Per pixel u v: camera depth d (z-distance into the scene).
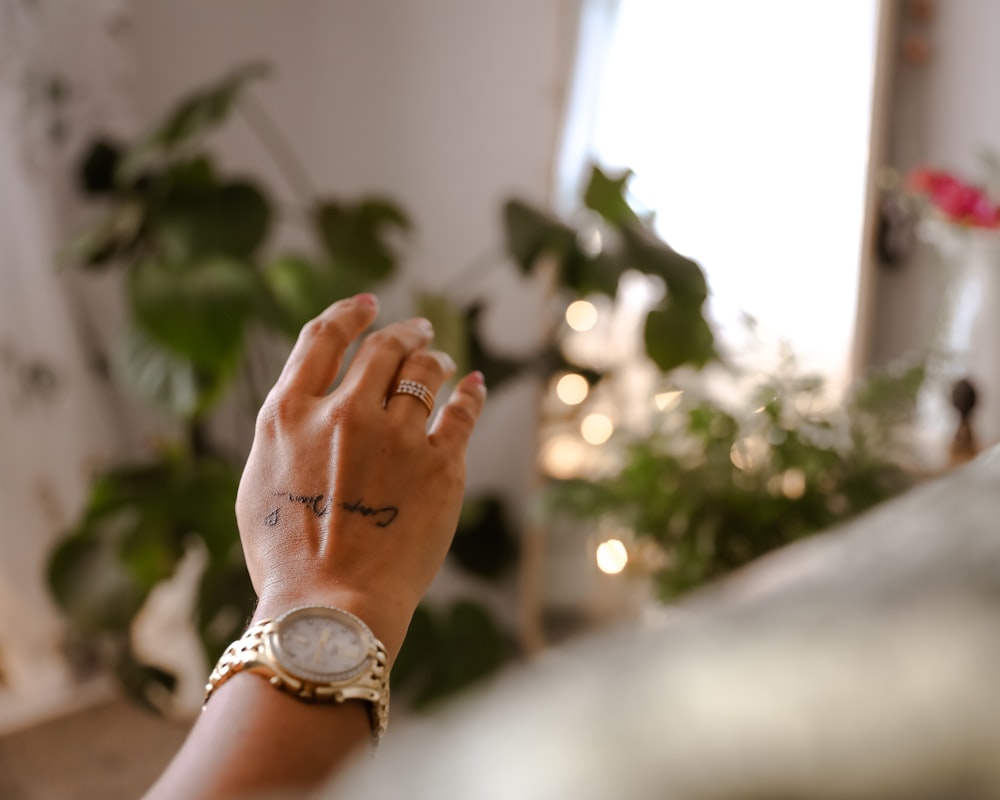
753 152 2.00
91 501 1.83
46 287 2.08
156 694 1.88
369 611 0.53
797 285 1.98
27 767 1.93
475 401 0.60
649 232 1.88
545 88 2.24
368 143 2.56
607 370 2.07
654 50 2.08
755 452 1.49
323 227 2.05
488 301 2.39
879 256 1.94
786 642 0.20
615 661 0.21
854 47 1.86
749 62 1.98
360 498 0.56
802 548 0.26
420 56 2.45
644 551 1.59
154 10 2.34
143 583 1.73
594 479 1.66
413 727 0.23
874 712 0.18
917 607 0.20
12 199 2.04
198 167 1.83
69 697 2.16
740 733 0.19
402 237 2.52
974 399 1.52
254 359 2.29
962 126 1.85
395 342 0.59
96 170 2.05
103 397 2.26
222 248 1.76
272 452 0.57
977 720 0.18
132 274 1.70
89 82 2.16
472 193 2.40
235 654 0.51
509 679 0.23
